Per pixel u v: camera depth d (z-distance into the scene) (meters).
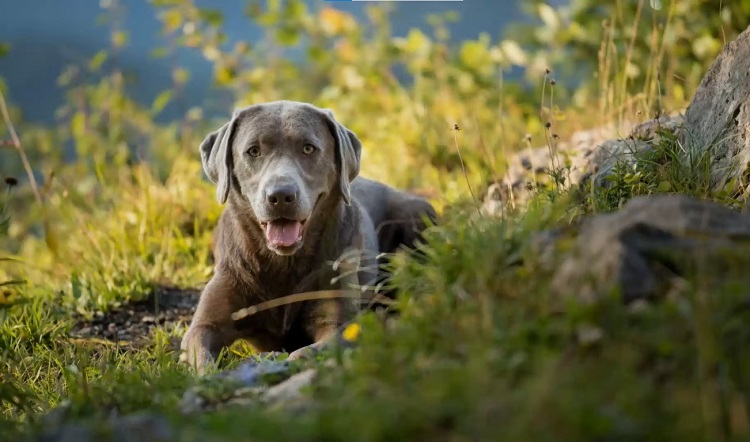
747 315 4.08
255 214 7.58
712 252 4.40
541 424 3.59
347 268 8.06
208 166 8.37
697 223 4.63
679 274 4.45
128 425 4.14
